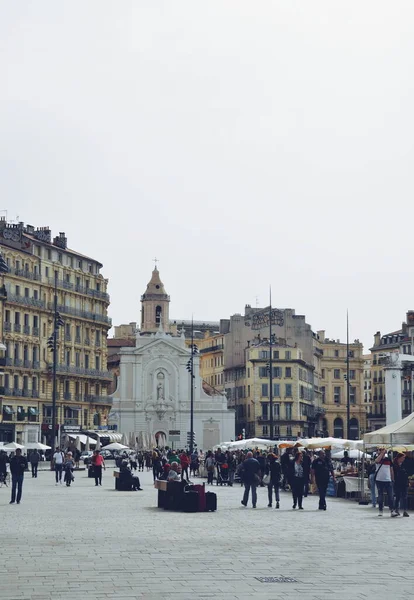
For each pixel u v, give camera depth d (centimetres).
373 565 1991
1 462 5709
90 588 1669
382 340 19825
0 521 3141
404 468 3678
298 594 1616
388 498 3650
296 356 16488
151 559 2078
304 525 3012
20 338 11056
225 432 15400
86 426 12419
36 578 1786
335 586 1706
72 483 6400
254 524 3048
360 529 2859
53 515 3431
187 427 15388
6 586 1688
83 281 12712
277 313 17500
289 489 5672
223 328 18300
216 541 2478
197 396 15438
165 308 17538
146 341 15438
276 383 16412
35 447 8362
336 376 19425
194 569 1917
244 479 4006
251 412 16525
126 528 2877
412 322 18150
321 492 3831
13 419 10756
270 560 2070
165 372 15450
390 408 8419
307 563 2020
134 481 5388
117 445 9638
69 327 12244
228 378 17662
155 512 3631
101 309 13112
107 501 4353
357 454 6788
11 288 10988
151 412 15338
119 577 1802
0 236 11119
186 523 3081
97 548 2295
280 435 16300
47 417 11556
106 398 12925
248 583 1734
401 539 2539
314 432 17900
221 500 4569
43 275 11762
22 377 11081
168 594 1606
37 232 12162
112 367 17338
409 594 1622
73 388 12200
